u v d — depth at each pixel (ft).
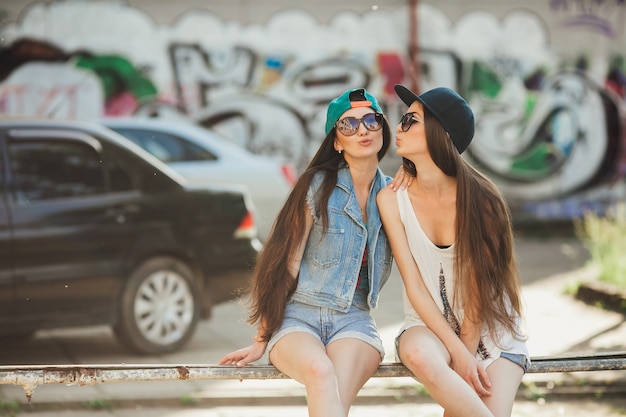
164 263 25.43
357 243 13.87
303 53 55.98
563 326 28.84
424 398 21.59
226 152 38.34
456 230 13.58
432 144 13.46
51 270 23.67
